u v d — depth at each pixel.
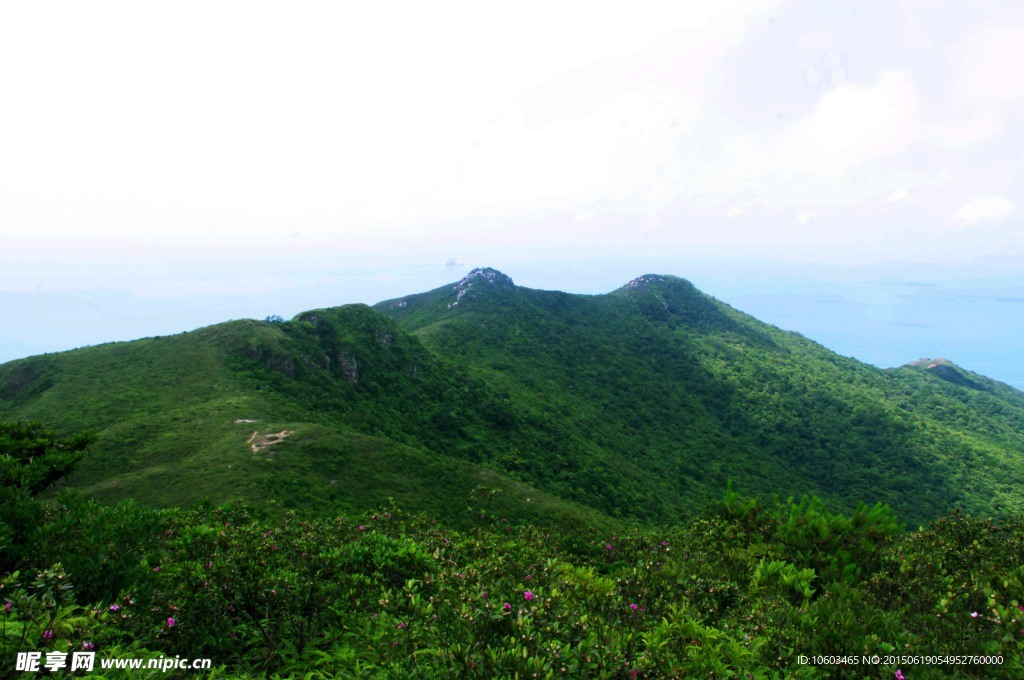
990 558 10.23
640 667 4.75
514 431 92.00
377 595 7.44
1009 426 156.38
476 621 5.03
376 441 52.81
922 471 116.88
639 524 72.25
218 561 6.75
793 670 5.33
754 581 8.40
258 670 5.90
